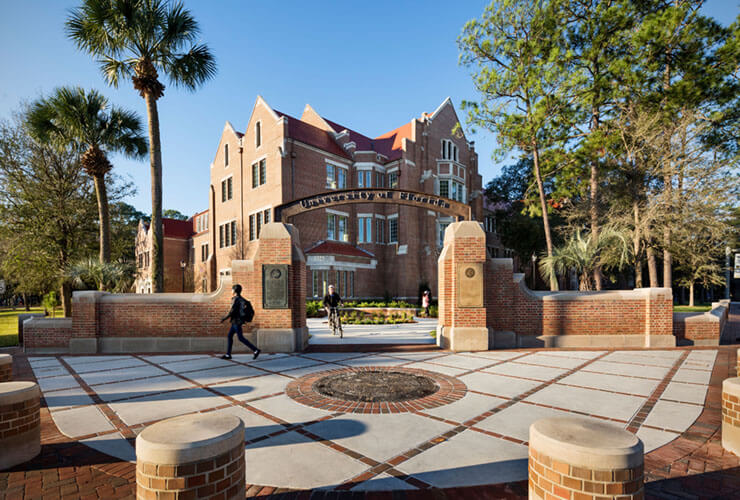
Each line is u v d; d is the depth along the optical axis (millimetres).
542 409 5230
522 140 18359
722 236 16750
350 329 15727
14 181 19094
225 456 2621
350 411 5195
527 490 3188
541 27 17094
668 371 7492
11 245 18531
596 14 17344
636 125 16281
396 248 31391
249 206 29297
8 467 3717
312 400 5699
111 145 17172
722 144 16562
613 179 18188
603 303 10484
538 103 17000
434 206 11359
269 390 6270
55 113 16141
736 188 15367
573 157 19297
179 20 13766
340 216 30266
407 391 6141
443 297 10625
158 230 14102
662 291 10328
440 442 4164
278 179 26312
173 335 10500
